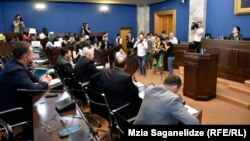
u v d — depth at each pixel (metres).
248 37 5.88
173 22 9.59
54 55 6.54
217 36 6.91
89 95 2.46
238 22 6.14
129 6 11.93
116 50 9.07
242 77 5.19
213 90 4.61
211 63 4.40
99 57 7.08
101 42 9.10
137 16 12.12
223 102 4.46
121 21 11.93
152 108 1.77
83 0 10.55
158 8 10.86
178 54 7.71
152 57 8.29
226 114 3.87
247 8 5.79
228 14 6.45
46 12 10.33
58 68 3.93
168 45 6.89
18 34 8.41
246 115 3.82
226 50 5.53
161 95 1.80
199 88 4.50
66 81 3.14
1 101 2.10
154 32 11.27
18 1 9.73
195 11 7.61
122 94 2.36
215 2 6.88
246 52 5.05
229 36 5.97
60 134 1.49
